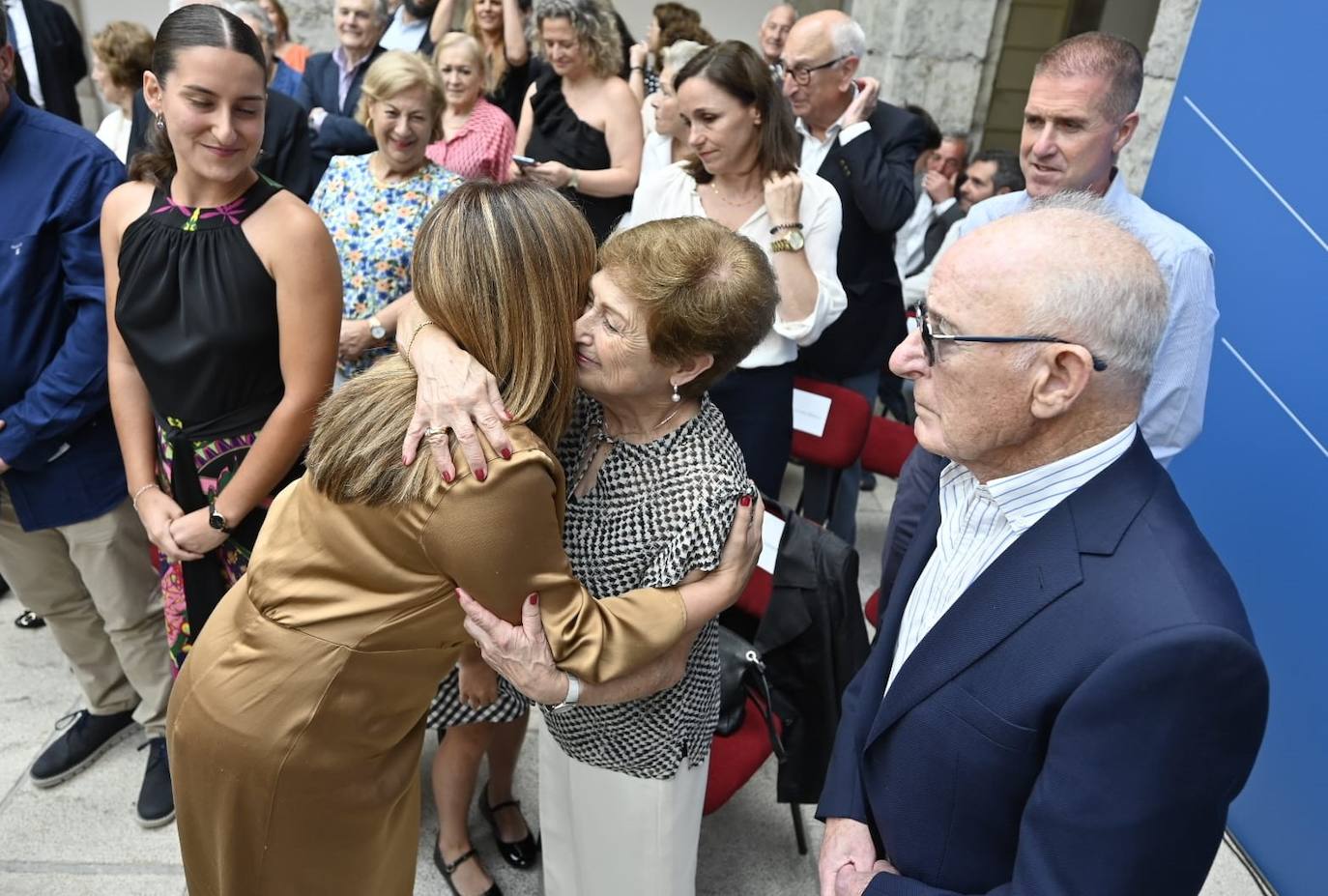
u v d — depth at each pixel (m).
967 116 5.45
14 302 1.73
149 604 2.03
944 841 0.98
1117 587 0.84
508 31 3.89
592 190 3.20
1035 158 1.87
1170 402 1.78
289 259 1.55
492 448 0.92
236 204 1.55
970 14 5.19
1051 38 5.48
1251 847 2.02
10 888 1.86
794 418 2.65
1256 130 1.88
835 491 2.76
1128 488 0.89
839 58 2.63
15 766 2.16
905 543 1.60
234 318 1.55
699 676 1.31
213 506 1.65
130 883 1.89
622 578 1.17
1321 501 1.78
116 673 2.16
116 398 1.73
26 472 1.81
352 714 1.05
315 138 3.49
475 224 0.98
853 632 1.73
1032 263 0.84
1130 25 5.41
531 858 1.94
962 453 0.94
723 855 2.02
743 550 1.15
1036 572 0.90
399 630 1.01
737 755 1.74
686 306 1.02
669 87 3.22
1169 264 1.74
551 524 0.98
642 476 1.15
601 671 1.03
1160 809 0.77
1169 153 2.16
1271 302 1.87
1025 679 0.88
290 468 1.67
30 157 1.71
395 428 0.95
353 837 1.14
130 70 3.31
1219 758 0.77
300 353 1.60
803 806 2.17
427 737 2.27
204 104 1.41
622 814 1.35
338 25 3.79
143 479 1.72
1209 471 2.07
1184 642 0.76
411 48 4.40
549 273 1.00
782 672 1.79
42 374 1.76
